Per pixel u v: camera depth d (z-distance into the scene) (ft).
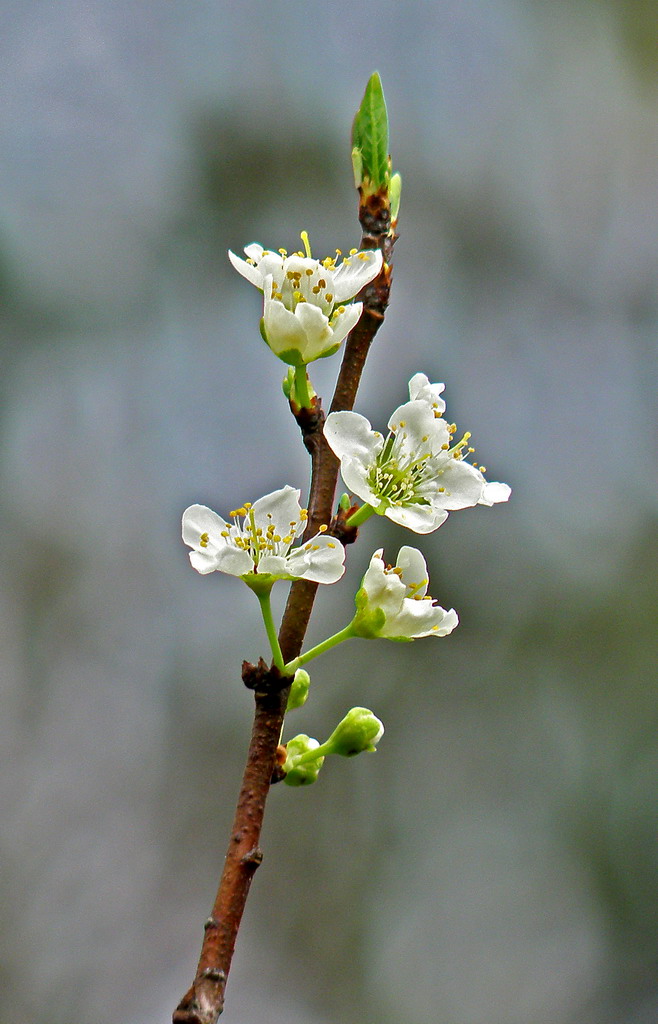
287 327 2.37
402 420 2.40
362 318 2.39
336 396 2.39
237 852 2.32
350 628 2.37
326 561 2.35
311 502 2.38
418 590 2.39
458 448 2.41
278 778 2.38
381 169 2.40
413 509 2.39
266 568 2.34
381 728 2.41
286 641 2.35
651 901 4.58
